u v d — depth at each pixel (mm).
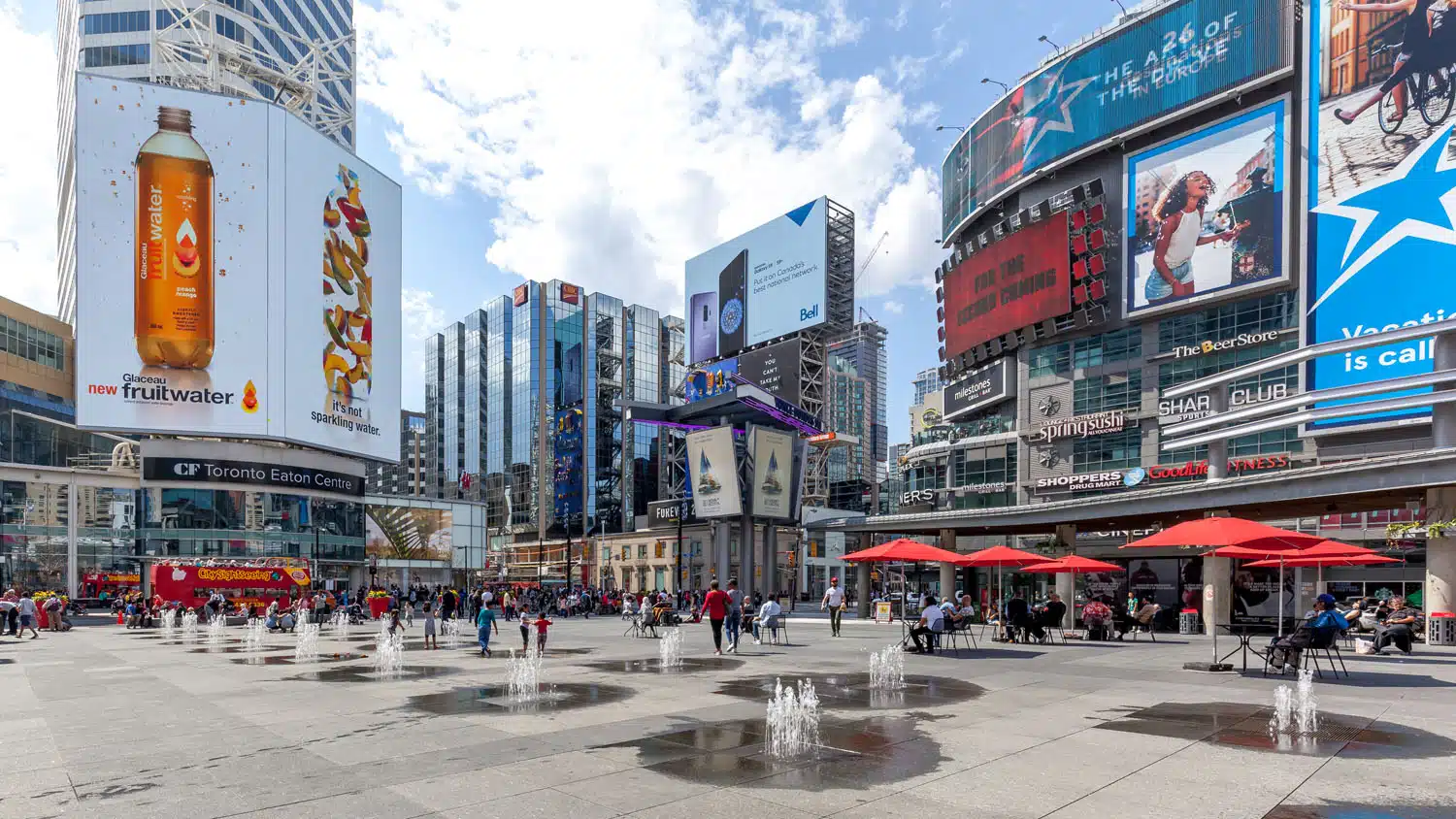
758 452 58812
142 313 57969
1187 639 26641
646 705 12648
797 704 12641
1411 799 7270
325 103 101250
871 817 6801
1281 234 48000
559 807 7082
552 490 140625
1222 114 52188
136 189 58531
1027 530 41906
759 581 91312
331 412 67062
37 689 15508
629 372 148375
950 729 10609
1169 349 53688
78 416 55594
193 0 81938
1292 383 46625
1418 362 40188
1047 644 24641
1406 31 42438
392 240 76250
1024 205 63969
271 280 62875
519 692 14328
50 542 58000
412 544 84312
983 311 65625
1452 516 24562
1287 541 16375
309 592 47438
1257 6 49969
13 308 65438
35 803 7359
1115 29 57344
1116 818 6766
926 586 75938
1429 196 40688
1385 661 19281
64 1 99625
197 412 59188
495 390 155375
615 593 53750
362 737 10219
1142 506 31766
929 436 75625
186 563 45906
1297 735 10188
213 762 8930
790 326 90625
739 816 6820
